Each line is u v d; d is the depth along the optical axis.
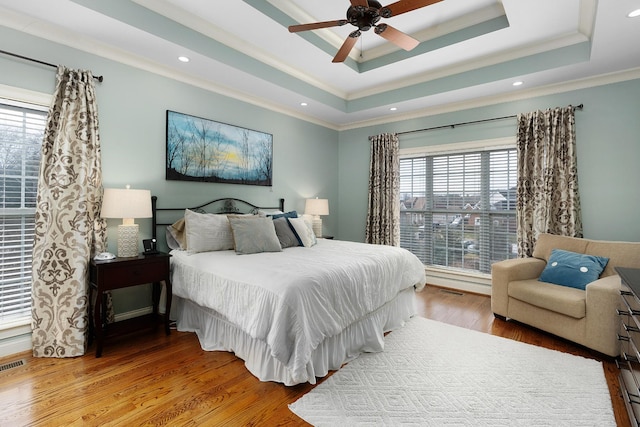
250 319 1.99
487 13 2.90
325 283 2.07
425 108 4.40
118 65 2.80
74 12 2.21
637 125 3.07
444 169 4.42
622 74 3.12
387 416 1.68
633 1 2.09
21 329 2.32
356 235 5.30
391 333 2.79
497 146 3.91
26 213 2.42
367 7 1.94
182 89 3.28
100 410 1.70
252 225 2.96
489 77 3.42
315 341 1.89
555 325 2.63
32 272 2.29
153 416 1.66
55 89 2.41
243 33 2.95
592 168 3.29
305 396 1.84
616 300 2.27
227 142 3.71
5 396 1.81
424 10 2.91
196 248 2.83
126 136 2.87
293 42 3.10
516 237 3.80
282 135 4.44
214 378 2.04
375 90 4.36
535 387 1.96
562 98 3.46
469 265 4.21
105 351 2.40
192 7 2.58
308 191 4.89
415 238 4.71
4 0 2.07
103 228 2.65
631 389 1.69
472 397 1.85
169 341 2.58
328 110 4.54
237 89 3.73
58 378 2.01
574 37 2.93
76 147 2.46
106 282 2.32
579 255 2.91
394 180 4.71
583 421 1.65
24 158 2.41
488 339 2.67
